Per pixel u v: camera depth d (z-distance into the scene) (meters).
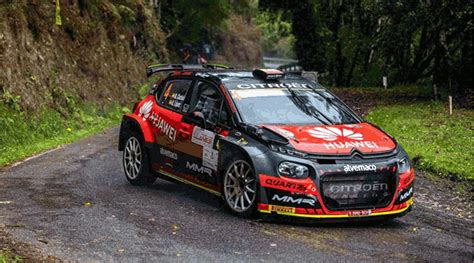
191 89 11.37
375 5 31.17
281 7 54.38
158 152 11.74
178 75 11.90
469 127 19.84
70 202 10.73
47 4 26.08
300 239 8.71
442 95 29.59
